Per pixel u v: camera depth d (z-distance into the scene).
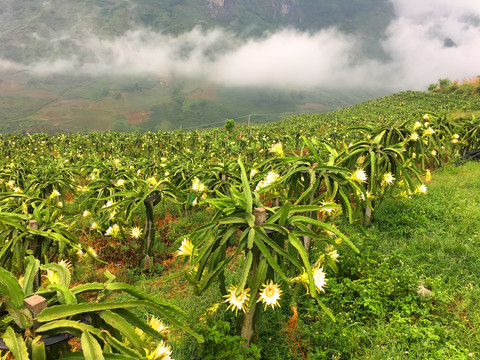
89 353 0.97
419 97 70.56
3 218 2.55
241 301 1.78
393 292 2.97
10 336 0.93
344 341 2.34
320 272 1.96
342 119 46.59
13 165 8.16
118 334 1.19
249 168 5.16
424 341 2.34
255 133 31.42
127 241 5.18
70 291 1.20
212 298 3.02
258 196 2.13
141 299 1.25
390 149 4.46
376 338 2.39
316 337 2.36
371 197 4.33
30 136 27.95
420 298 2.87
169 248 5.19
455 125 8.49
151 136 28.64
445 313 2.71
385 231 4.57
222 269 1.95
